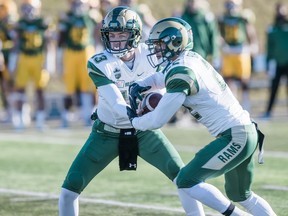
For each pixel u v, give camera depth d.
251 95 59.72
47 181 27.95
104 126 18.08
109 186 26.77
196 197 16.67
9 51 47.53
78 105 48.72
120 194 25.25
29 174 29.50
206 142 37.53
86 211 22.67
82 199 24.50
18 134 42.66
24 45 44.34
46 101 52.06
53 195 25.33
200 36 43.22
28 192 25.91
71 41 43.84
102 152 18.08
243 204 17.61
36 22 44.34
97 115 18.25
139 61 18.08
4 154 34.94
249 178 17.36
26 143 38.66
